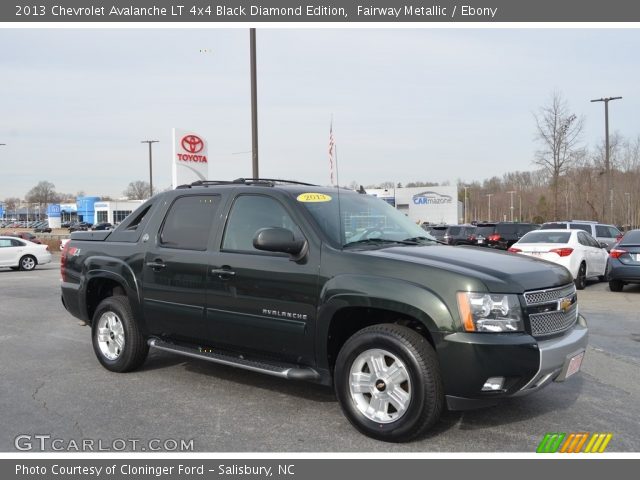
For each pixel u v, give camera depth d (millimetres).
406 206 73438
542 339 4047
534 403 5000
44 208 134625
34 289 14250
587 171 43781
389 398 4121
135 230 5922
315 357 4480
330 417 4652
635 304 11016
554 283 4281
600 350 7098
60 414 4738
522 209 99812
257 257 4793
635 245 12703
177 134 20125
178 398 5145
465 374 3803
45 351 7074
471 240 26141
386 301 4051
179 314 5301
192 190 5574
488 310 3842
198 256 5176
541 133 35469
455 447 4062
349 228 4840
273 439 4207
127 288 5766
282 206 4855
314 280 4438
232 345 4988
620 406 4938
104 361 6086
